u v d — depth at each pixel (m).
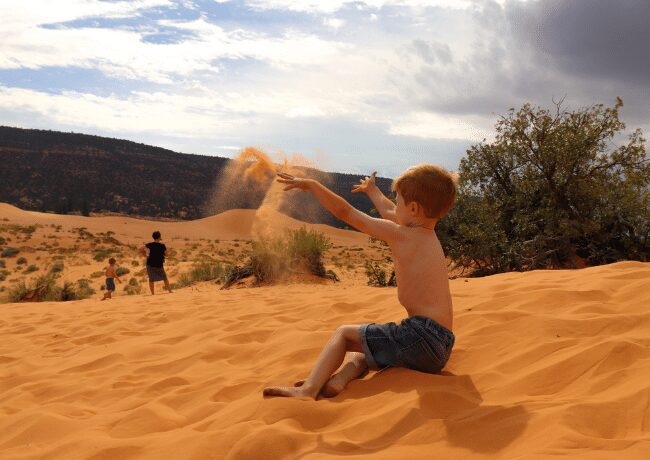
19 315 8.72
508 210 15.34
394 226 3.16
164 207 167.25
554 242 14.45
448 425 2.36
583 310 3.99
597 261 14.35
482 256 13.68
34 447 2.90
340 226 87.62
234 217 93.62
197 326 5.78
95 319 7.36
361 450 2.29
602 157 14.44
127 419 3.12
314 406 2.80
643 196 13.85
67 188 162.25
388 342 3.11
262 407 2.84
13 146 169.75
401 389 2.87
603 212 14.20
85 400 3.79
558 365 2.93
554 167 14.22
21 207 148.00
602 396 2.49
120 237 71.50
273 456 2.33
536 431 2.15
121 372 4.44
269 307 6.56
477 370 3.27
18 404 3.82
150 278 13.90
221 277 16.16
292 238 14.51
